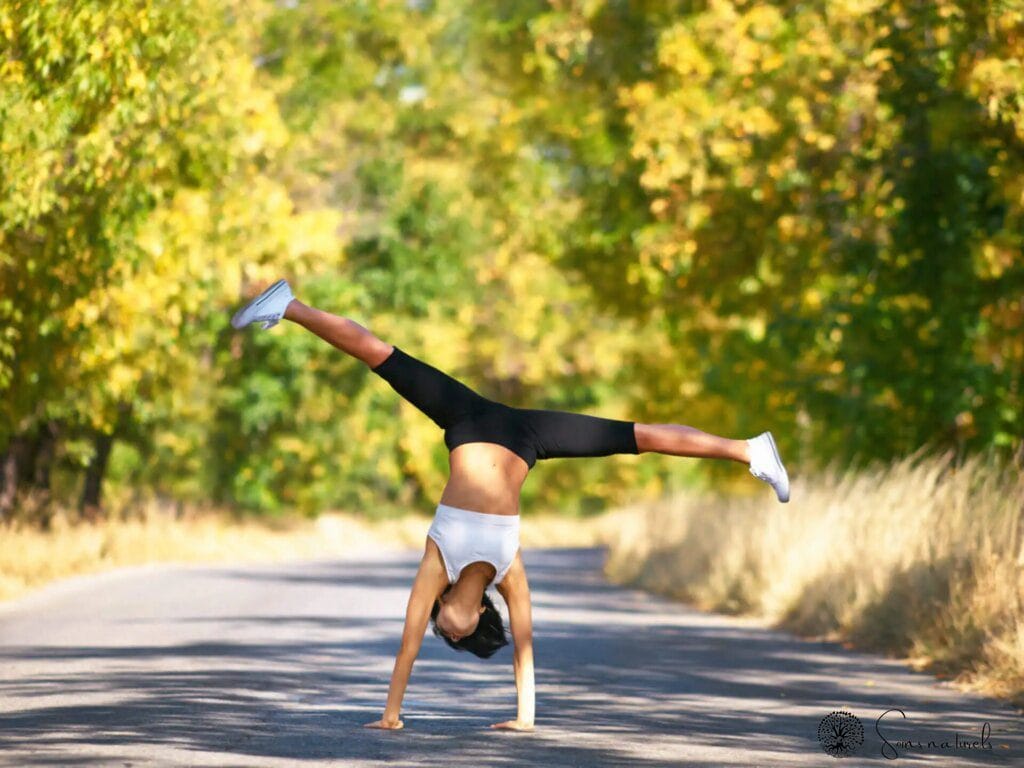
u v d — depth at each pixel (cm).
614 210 3189
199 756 844
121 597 2167
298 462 4653
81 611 1912
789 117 2486
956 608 1468
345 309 4356
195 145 2175
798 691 1244
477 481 921
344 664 1353
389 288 5084
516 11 3291
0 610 1930
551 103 3247
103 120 1892
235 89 2397
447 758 855
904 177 2352
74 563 2639
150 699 1090
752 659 1498
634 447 934
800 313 2802
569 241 3516
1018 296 2356
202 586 2434
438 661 1405
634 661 1453
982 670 1314
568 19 2880
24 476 3052
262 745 889
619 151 3041
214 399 3903
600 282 3459
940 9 2000
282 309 936
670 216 2798
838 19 2255
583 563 3775
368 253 5153
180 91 2031
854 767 860
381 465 5528
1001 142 2159
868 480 2050
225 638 1566
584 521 6712
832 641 1702
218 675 1245
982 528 1573
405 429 5588
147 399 3186
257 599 2148
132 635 1592
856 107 2381
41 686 1162
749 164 2588
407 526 5494
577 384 6944
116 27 1811
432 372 946
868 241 2533
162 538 3416
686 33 2642
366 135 4816
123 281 2275
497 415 937
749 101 2536
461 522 916
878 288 2514
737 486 4588
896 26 2255
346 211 4928
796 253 2734
